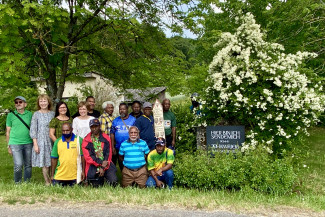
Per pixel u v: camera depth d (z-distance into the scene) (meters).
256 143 5.89
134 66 7.65
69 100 16.17
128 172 5.40
